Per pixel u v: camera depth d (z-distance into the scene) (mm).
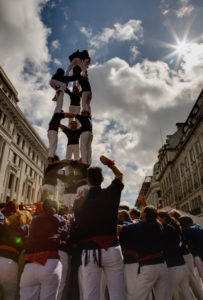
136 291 2988
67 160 3764
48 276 2303
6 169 26297
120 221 4008
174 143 42219
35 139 34625
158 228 3285
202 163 26031
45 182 3574
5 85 26594
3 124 26188
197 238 4234
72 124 4379
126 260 3520
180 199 35625
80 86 5055
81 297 3004
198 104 27828
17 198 28750
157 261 3008
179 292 3832
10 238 2838
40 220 2596
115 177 2605
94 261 2141
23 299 2307
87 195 2473
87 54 4977
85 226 2295
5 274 2695
